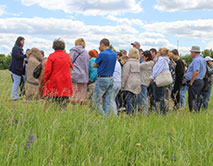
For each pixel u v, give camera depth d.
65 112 4.59
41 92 5.81
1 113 4.20
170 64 7.52
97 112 5.52
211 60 7.80
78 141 3.30
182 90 8.39
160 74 6.70
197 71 7.19
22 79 7.54
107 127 4.01
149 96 7.59
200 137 4.07
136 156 3.24
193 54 7.42
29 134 3.30
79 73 6.54
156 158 3.04
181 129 4.32
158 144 3.49
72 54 6.56
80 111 4.91
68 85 5.55
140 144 3.42
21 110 4.35
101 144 3.26
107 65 5.83
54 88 5.39
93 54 7.62
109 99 6.09
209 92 7.97
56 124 3.74
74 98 6.35
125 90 6.50
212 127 4.70
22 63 7.22
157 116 5.85
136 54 6.65
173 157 3.08
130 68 6.48
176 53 7.88
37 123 3.90
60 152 2.92
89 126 3.99
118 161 3.11
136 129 4.00
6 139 3.12
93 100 5.85
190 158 3.17
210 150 3.41
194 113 6.47
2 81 5.40
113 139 3.51
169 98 7.03
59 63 5.41
